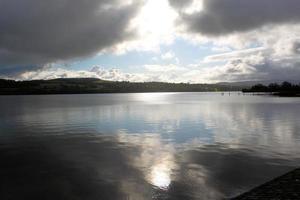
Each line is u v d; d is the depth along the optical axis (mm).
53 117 65125
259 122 48875
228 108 88312
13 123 53250
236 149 26391
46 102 158375
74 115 70000
